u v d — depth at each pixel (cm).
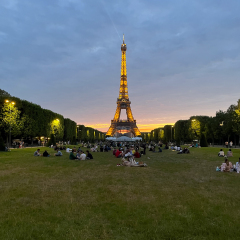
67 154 4091
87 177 1714
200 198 1122
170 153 4547
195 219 843
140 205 1009
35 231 732
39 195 1166
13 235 695
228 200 1090
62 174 1839
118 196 1159
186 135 10181
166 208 970
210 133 8825
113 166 2431
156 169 2194
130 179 1644
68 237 696
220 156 3612
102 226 783
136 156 3469
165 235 716
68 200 1079
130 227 778
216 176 1788
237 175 1838
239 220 835
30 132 6494
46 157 3388
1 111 5728
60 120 8988
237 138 8838
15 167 2209
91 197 1138
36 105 7019
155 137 17950
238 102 6675
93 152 5047
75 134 11956
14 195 1157
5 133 6147
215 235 716
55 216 866
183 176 1784
